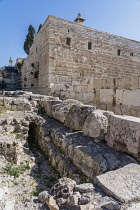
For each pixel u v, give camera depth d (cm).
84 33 1912
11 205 284
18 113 865
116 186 261
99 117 487
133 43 2341
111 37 2125
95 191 265
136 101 743
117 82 860
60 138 542
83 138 511
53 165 533
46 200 297
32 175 496
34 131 830
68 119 637
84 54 1923
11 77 3659
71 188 293
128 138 380
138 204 226
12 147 555
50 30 1705
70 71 1836
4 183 403
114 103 885
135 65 2378
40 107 1085
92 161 371
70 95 1361
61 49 1772
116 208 219
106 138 457
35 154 652
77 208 234
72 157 452
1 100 959
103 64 2077
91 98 1086
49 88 1714
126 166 316
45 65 1845
